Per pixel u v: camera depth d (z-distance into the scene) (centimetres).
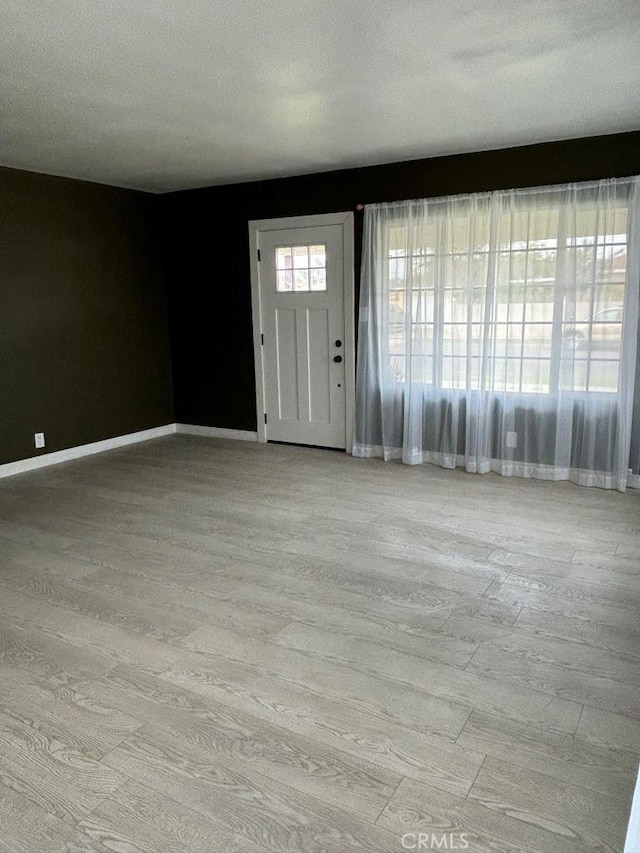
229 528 390
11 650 258
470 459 494
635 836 138
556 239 441
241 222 585
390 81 305
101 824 173
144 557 348
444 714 214
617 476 442
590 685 229
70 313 556
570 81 310
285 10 228
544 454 470
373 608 287
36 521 407
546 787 182
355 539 368
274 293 580
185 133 396
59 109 343
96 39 252
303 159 479
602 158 420
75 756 198
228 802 179
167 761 195
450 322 489
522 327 461
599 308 433
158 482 490
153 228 633
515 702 220
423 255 492
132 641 263
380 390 530
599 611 281
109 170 512
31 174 514
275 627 272
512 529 378
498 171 456
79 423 573
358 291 535
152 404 649
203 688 231
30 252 518
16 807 179
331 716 214
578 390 452
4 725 213
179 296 645
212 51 265
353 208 521
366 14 233
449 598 295
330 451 576
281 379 596
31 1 218
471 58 278
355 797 180
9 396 511
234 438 638
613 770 188
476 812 174
